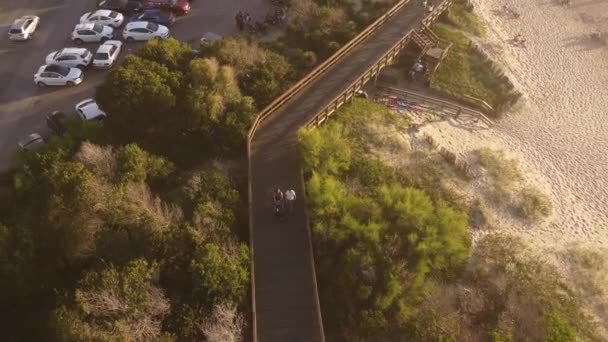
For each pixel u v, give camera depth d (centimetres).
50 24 3656
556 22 4228
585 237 2603
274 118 2597
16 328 1973
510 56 3778
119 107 2447
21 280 1948
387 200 2269
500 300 2162
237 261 1919
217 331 1706
